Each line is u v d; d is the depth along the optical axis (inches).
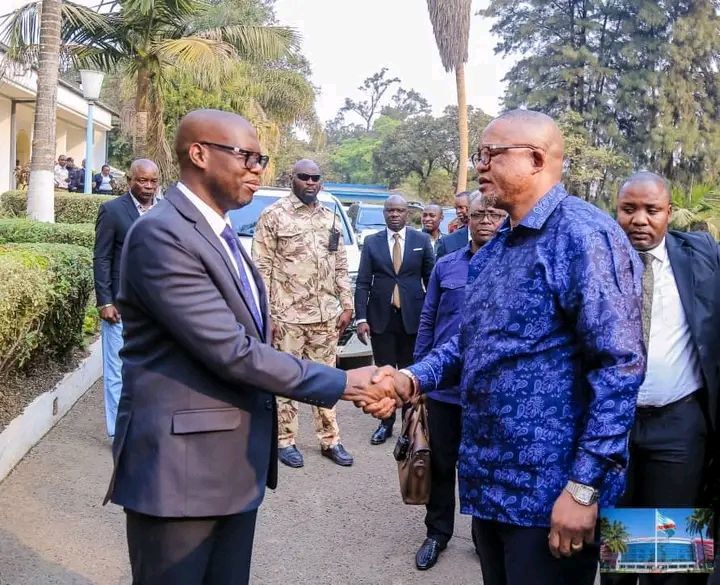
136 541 91.4
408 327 240.8
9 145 792.3
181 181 95.2
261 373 89.4
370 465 216.5
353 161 2511.1
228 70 564.7
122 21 543.8
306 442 235.5
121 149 1379.2
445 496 156.7
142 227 88.6
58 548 151.6
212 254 90.0
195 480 88.2
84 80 572.1
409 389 106.1
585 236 86.3
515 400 88.8
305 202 211.3
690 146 1423.5
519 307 89.1
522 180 91.8
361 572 151.9
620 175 1396.4
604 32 1483.8
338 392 96.6
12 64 517.0
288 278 209.0
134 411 90.1
